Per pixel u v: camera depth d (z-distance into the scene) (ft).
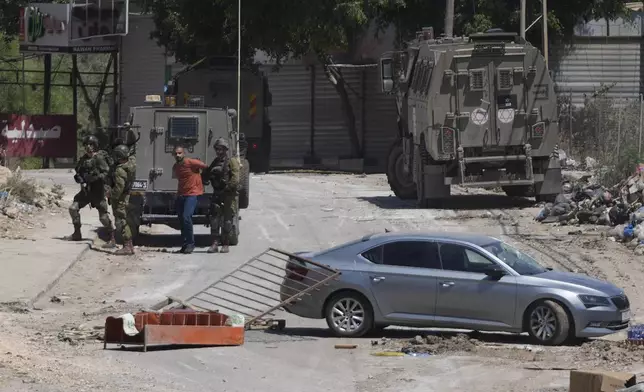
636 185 279.08
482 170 315.99
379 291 162.91
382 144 548.72
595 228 269.64
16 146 542.98
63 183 396.57
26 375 122.52
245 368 139.03
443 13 511.81
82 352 144.15
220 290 183.42
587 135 428.56
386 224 285.64
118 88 581.94
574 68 513.04
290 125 564.30
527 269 161.89
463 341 156.56
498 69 310.65
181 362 141.38
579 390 108.27
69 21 541.75
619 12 496.64
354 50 545.85
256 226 284.61
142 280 212.43
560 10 497.05
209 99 453.17
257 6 494.18
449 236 165.17
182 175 242.37
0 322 164.55
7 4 584.81
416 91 327.67
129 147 250.57
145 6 540.52
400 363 143.23
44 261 221.46
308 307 166.61
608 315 155.53
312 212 311.27
